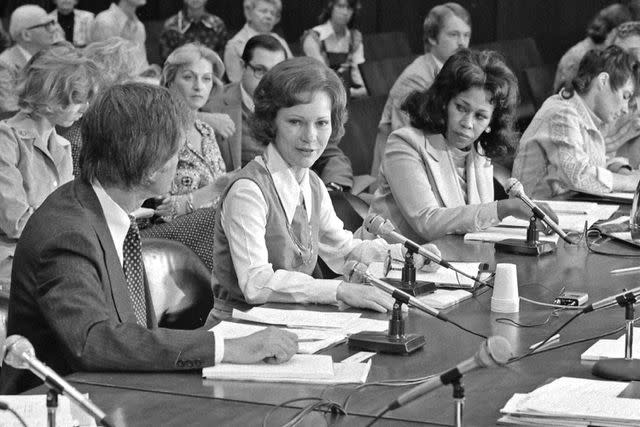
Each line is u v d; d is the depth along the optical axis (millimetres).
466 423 2980
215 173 7098
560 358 3570
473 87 5566
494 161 7496
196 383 3311
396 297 3686
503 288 4164
